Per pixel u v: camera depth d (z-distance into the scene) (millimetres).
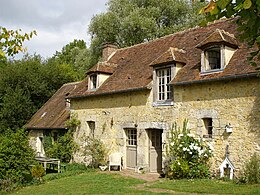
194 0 4051
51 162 17203
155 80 14672
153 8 29328
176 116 13633
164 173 13680
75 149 19266
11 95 27016
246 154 11242
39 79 28547
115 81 17406
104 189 11438
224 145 11906
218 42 12297
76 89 20219
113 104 16844
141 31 29000
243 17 3688
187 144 12609
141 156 15055
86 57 33188
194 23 28688
